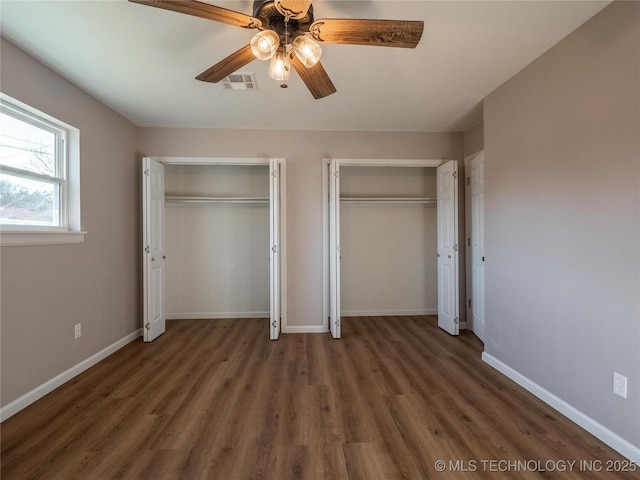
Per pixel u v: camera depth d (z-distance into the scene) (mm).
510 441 1755
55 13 1741
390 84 2588
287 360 2875
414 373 2605
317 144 3701
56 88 2355
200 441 1751
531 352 2287
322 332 3695
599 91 1766
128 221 3346
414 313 4488
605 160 1735
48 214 2424
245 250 4406
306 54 1533
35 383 2176
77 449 1683
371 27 1474
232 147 3652
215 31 1912
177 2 1316
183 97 2816
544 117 2152
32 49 2070
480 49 2102
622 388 1648
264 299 4434
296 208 3691
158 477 1497
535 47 2082
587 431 1836
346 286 4469
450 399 2197
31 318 2150
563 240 2008
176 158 3607
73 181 2588
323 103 2951
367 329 3820
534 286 2254
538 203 2213
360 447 1704
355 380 2480
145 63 2260
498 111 2637
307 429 1860
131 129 3418
